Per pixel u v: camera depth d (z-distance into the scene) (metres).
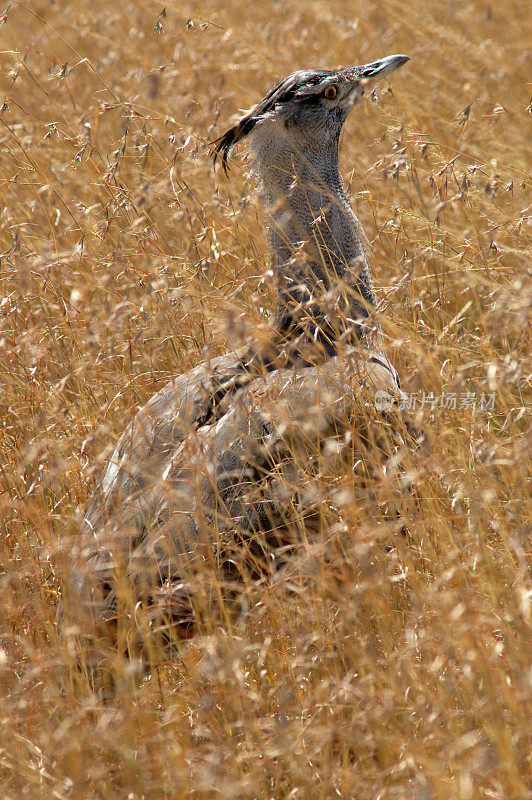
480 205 12.59
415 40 20.31
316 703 7.54
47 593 9.62
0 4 25.17
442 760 7.18
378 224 13.95
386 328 11.20
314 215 10.56
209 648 7.57
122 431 10.36
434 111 16.84
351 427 8.80
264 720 7.59
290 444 8.98
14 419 10.67
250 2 23.70
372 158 14.97
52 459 9.80
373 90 11.49
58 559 9.05
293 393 9.18
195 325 10.99
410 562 8.34
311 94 10.76
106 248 12.59
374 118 17.14
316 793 7.18
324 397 8.88
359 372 8.94
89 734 7.34
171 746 7.37
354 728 7.48
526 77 19.05
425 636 7.57
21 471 9.51
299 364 9.32
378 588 8.13
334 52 20.14
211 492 8.95
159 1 17.42
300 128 10.81
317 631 7.71
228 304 9.99
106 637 8.48
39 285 11.54
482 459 8.76
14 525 10.02
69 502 10.16
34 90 19.52
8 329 11.19
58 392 10.27
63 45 21.98
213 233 11.27
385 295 11.45
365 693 7.20
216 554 8.52
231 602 8.98
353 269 10.11
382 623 8.13
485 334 10.59
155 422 9.27
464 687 7.53
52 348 10.99
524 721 6.89
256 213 12.76
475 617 7.51
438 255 11.70
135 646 8.28
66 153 15.12
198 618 8.21
